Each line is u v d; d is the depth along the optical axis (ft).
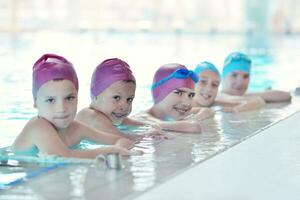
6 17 62.49
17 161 11.56
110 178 10.07
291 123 16.34
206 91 19.17
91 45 51.90
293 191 9.21
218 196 8.91
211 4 71.61
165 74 16.56
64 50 46.85
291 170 10.59
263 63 42.32
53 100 12.35
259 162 11.25
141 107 21.17
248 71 21.04
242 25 68.49
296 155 11.91
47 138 12.01
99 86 14.55
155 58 42.19
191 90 16.60
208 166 10.93
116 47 50.70
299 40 62.03
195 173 10.37
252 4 67.00
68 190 9.32
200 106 19.30
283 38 64.08
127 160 11.57
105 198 8.84
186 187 9.41
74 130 13.00
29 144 12.26
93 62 38.68
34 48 47.85
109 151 12.10
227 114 18.37
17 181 10.05
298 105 20.85
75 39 56.70
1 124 17.35
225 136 14.34
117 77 14.44
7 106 21.18
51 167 11.05
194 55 45.09
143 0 71.51
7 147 12.87
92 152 11.98
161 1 71.67
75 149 12.59
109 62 14.67
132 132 14.92
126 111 14.75
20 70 34.19
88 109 14.71
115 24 68.44
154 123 15.74
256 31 66.74
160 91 16.66
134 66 36.96
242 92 21.09
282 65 40.96
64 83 12.30
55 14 67.46
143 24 69.26
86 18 68.80
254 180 9.86
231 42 58.65
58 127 12.59
